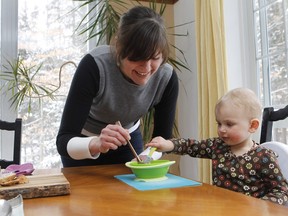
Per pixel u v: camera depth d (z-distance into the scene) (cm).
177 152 119
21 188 66
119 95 115
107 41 231
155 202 62
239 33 200
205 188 74
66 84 248
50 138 243
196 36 213
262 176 101
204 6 203
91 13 257
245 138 109
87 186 79
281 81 175
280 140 175
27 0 244
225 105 111
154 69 98
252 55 195
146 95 121
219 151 114
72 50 252
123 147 128
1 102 233
